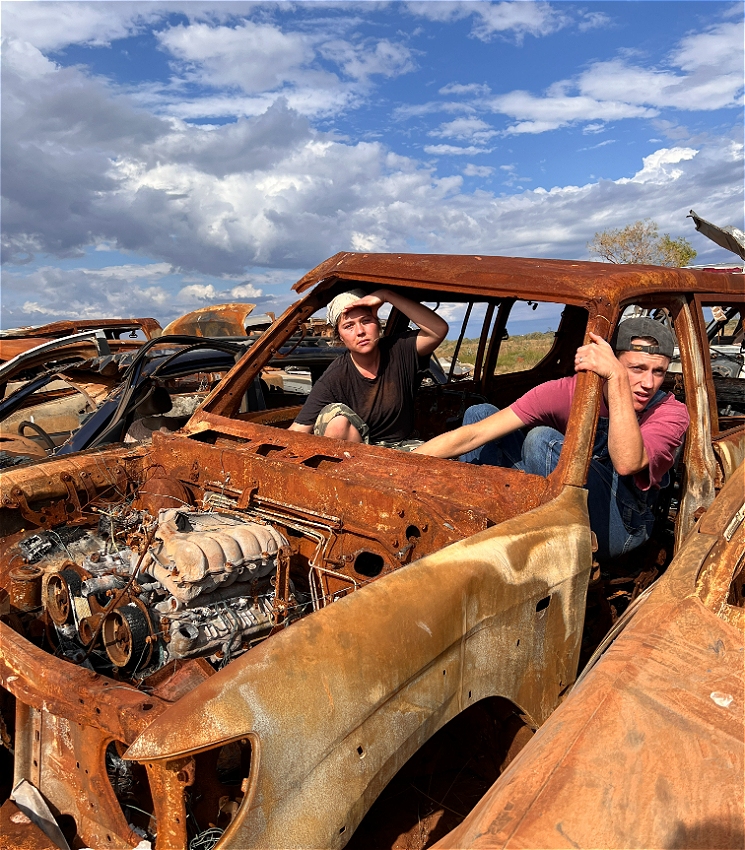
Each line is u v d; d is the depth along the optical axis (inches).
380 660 66.8
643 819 52.4
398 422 153.3
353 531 101.0
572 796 54.2
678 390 185.3
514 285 119.1
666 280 124.3
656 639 71.5
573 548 90.7
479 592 77.1
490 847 51.7
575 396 105.7
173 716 59.4
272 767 58.6
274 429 129.5
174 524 97.2
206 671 76.2
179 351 204.4
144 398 190.7
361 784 63.9
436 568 76.2
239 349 216.5
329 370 152.0
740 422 155.9
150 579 94.3
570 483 98.4
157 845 62.1
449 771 88.0
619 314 110.8
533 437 116.0
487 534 84.3
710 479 120.6
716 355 253.9
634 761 57.1
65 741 79.7
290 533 109.7
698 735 59.2
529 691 84.4
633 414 105.1
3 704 91.6
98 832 77.1
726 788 54.6
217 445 132.3
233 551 92.2
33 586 101.0
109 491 130.3
